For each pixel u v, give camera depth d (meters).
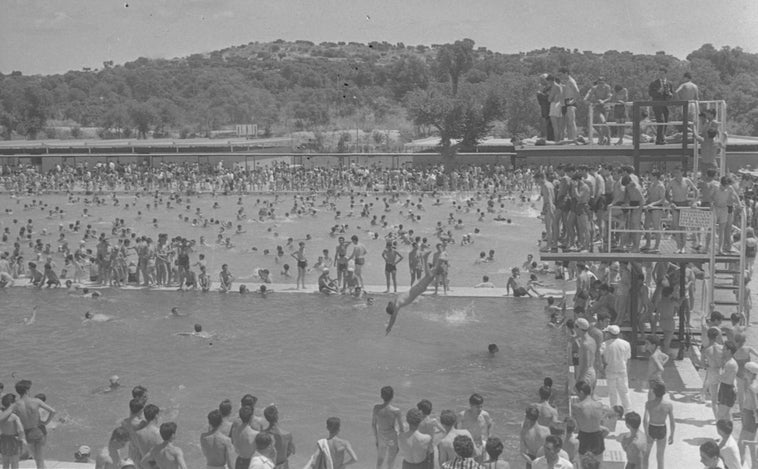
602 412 12.20
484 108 93.94
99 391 18.66
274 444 10.83
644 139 23.81
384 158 96.19
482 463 10.62
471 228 45.81
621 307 19.84
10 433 12.24
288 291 29.62
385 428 12.54
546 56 129.75
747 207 35.88
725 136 20.36
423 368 20.30
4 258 31.28
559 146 21.38
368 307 26.98
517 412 17.09
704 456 9.78
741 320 18.67
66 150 92.62
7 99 123.50
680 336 19.25
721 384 14.02
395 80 146.88
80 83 135.25
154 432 11.60
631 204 18.38
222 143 105.00
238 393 18.50
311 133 129.25
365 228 46.25
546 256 18.42
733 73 75.25
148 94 139.88
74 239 42.97
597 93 23.52
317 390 18.66
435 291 29.22
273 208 52.00
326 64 161.12
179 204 58.47
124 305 27.53
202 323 25.03
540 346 22.22
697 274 22.59
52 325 24.86
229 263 36.16
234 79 147.62
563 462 9.87
